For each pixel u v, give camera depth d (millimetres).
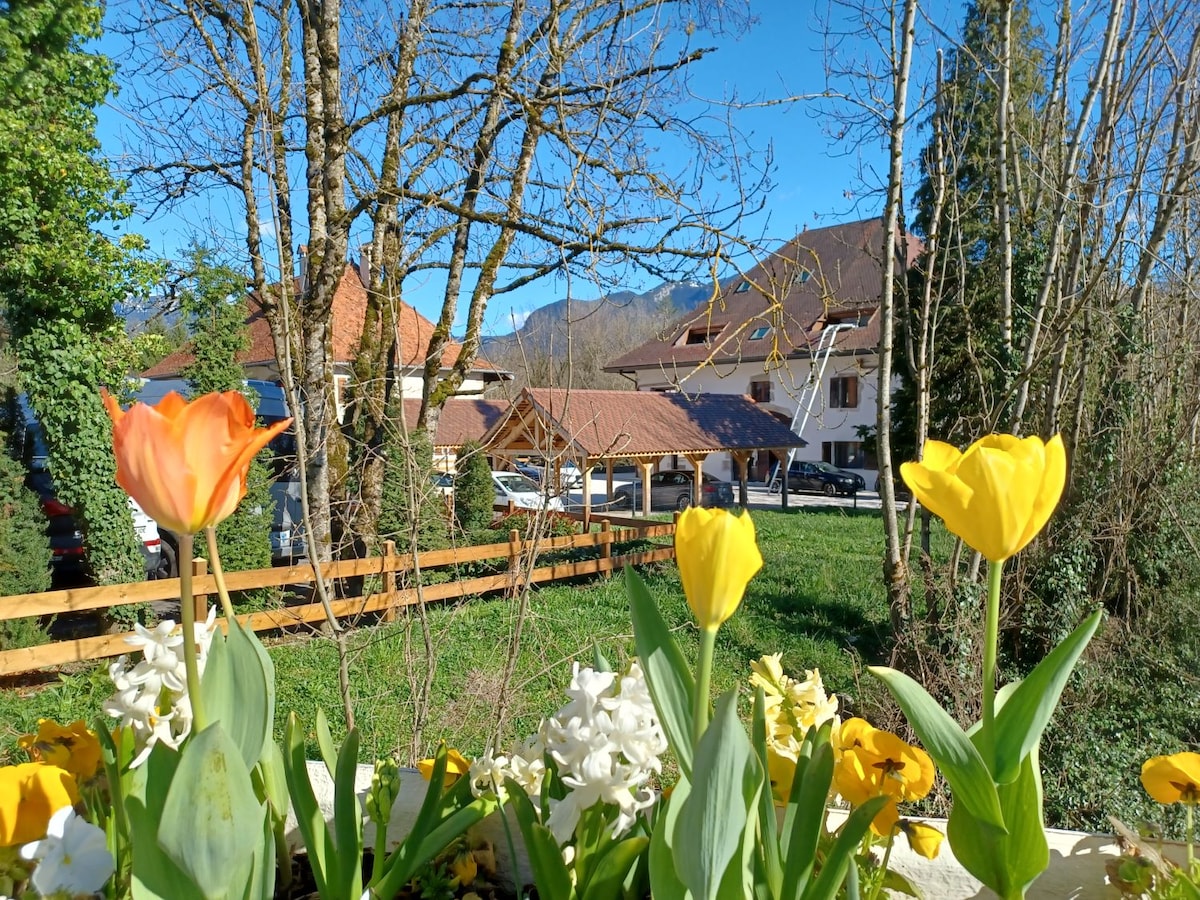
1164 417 7273
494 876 1433
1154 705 5016
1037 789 1000
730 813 833
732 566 865
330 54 7938
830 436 29266
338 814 1149
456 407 23609
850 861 1015
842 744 1247
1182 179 5805
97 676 5062
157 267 9234
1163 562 6410
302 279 8453
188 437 892
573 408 18688
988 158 6879
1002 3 6012
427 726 3975
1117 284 6926
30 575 7312
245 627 1074
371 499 8164
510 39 8492
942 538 11656
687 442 19438
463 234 9430
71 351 8172
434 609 7898
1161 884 1121
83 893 1008
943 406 8039
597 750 1101
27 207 8133
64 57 8625
